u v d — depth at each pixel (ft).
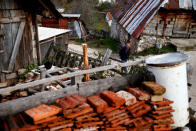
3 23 21.93
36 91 18.20
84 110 10.78
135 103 12.14
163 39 54.75
